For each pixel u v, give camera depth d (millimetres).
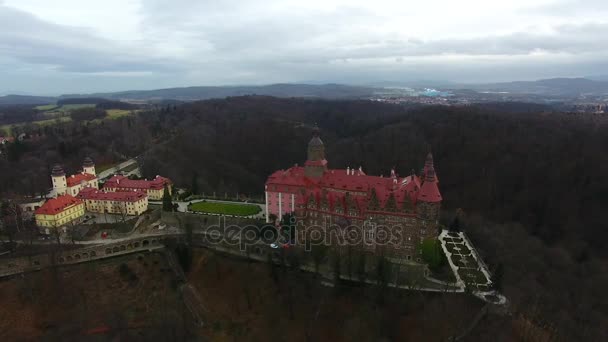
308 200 153000
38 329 121562
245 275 140875
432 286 129125
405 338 118562
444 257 143000
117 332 122938
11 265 136500
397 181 164875
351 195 152625
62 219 159000
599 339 121375
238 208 183750
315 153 168625
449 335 115312
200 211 178375
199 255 150125
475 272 136875
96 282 136000
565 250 181625
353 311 126125
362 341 118562
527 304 127938
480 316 117125
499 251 162625
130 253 151125
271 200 168000
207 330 126688
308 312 128375
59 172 181500
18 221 153875
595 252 184000
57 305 127188
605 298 146125
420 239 139250
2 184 194125
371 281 133250
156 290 138125
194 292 138875
